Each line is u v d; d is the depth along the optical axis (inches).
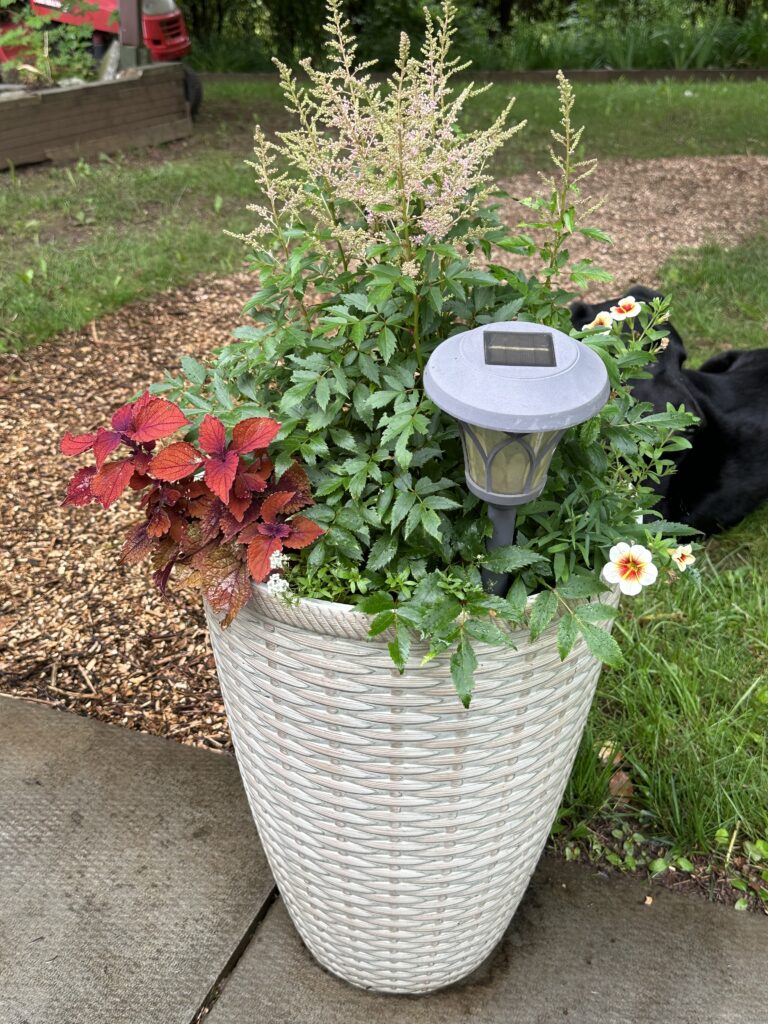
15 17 279.6
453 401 43.9
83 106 264.7
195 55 474.6
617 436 57.5
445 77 54.5
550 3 576.1
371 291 54.4
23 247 204.2
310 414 55.9
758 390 124.2
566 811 86.3
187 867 82.4
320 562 52.1
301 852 64.8
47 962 74.5
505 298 61.2
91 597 113.2
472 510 57.2
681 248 219.1
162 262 198.5
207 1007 72.6
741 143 316.8
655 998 73.6
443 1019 72.1
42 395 153.9
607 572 51.9
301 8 498.3
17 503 128.7
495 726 54.4
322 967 76.1
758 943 77.9
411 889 63.6
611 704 96.3
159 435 50.5
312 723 55.2
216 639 58.6
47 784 89.2
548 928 78.9
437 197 54.7
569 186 62.7
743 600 109.7
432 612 48.1
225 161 274.1
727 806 86.6
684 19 528.7
